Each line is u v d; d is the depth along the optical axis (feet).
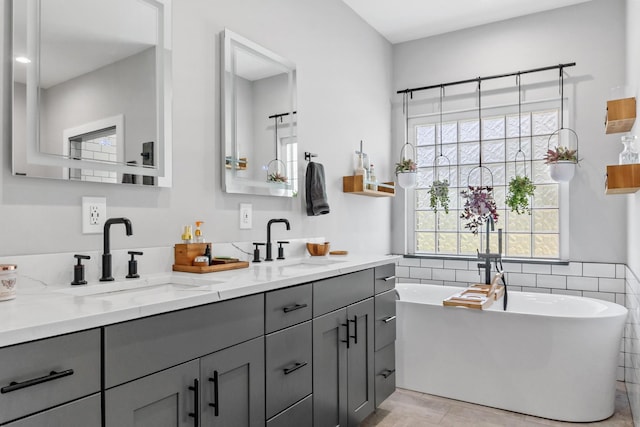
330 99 10.41
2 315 3.35
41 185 4.91
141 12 6.00
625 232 10.44
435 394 9.55
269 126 8.25
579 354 8.27
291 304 5.74
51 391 3.13
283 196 8.63
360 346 7.51
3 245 4.58
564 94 11.23
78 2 5.29
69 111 5.13
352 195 11.32
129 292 5.17
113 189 5.62
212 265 6.34
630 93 8.48
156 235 6.14
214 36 7.18
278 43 8.68
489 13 11.66
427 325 9.64
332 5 10.59
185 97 6.63
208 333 4.47
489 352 9.01
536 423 8.27
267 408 5.27
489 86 12.19
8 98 4.65
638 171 7.15
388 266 8.70
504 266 11.82
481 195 10.77
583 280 10.88
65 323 3.20
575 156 10.53
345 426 6.95
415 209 13.35
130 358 3.68
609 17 10.77
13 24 4.67
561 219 11.37
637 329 7.83
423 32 12.82
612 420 8.35
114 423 3.55
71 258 5.11
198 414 4.28
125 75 5.75
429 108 13.04
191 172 6.70
